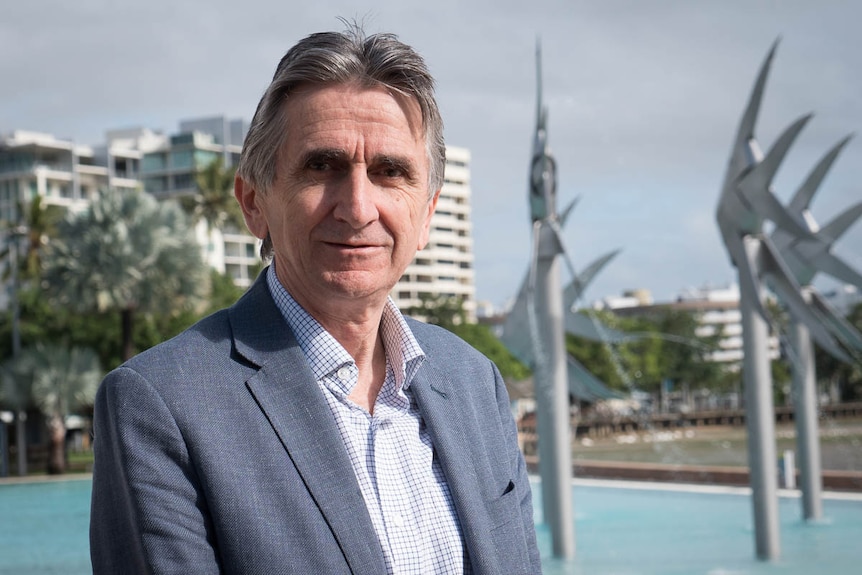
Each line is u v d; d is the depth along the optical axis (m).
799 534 12.70
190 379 1.47
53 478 25.20
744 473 17.33
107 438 1.45
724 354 109.38
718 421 70.75
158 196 78.38
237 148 81.56
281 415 1.50
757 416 10.70
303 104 1.55
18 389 26.62
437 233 93.62
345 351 1.59
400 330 1.70
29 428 32.91
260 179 1.60
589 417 64.88
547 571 10.68
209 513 1.42
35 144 72.44
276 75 1.59
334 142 1.53
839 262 12.88
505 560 1.68
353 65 1.54
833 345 11.78
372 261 1.56
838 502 15.03
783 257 13.34
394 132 1.56
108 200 25.42
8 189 72.94
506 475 1.79
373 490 1.56
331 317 1.61
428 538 1.58
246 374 1.51
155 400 1.43
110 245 24.73
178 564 1.37
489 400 1.86
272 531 1.42
